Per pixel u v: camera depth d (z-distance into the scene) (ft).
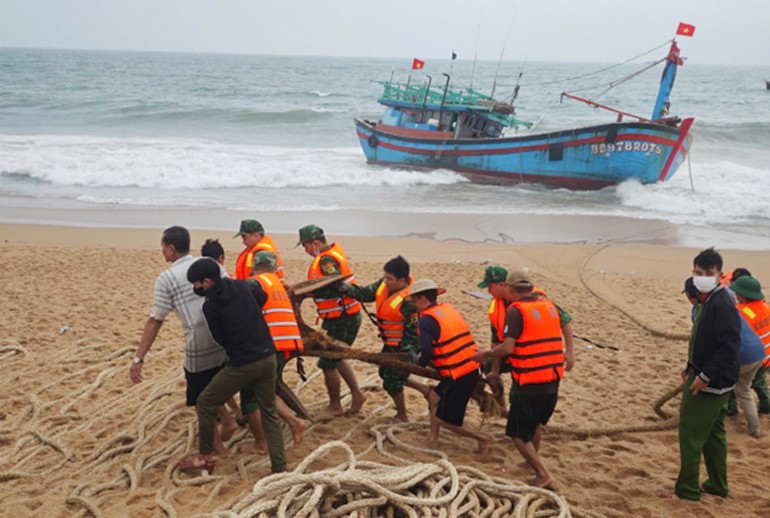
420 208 65.67
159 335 30.76
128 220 57.00
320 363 22.43
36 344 29.12
